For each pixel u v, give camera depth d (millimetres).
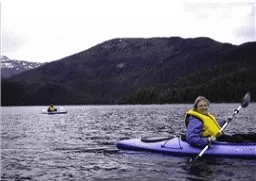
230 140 6707
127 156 6934
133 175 5285
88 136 11688
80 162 6527
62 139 10781
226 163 5871
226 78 163125
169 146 7039
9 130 14766
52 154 7621
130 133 12594
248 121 17938
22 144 9508
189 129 6473
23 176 5383
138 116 29078
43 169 5910
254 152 6301
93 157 7086
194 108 6711
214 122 6500
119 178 5133
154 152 7164
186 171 5426
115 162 6375
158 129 14086
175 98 166500
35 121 22969
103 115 33562
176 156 6660
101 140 10383
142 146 7461
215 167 5613
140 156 6844
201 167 5645
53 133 13055
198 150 6527
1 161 6754
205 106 6559
